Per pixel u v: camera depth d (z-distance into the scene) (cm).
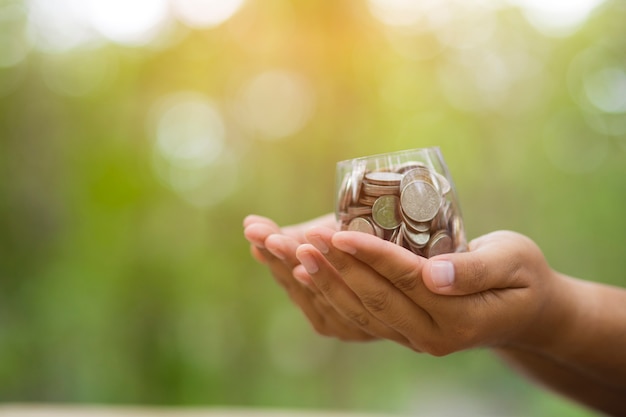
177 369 256
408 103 276
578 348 63
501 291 54
